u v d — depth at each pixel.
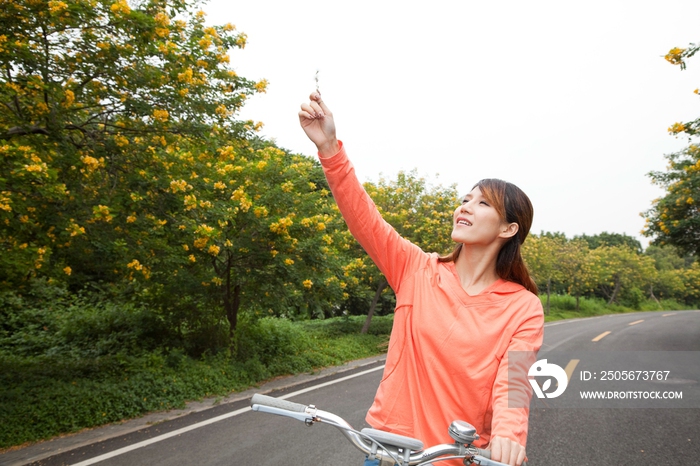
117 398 6.52
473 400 1.45
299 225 9.28
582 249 48.12
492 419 1.36
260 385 8.98
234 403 7.37
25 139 5.59
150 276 7.96
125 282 9.14
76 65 5.86
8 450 5.05
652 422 6.20
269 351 10.85
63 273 6.52
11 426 5.34
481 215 1.63
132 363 7.96
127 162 6.71
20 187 5.31
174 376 7.78
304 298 10.65
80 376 7.35
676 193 14.11
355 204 1.63
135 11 5.55
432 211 17.48
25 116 5.58
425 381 1.52
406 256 1.71
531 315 1.53
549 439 5.50
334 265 10.58
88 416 5.98
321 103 1.60
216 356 9.35
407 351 1.59
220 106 7.08
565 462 4.78
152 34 5.82
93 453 4.93
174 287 9.05
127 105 6.24
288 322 16.17
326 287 10.76
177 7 6.73
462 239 1.64
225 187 8.12
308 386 8.82
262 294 9.91
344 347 13.56
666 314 41.00
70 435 5.62
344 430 1.39
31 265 5.61
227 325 10.53
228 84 7.56
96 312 11.27
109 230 6.55
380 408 1.58
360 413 6.61
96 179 6.40
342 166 1.61
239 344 10.20
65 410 5.90
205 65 6.95
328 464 4.57
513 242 1.67
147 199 6.73
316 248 9.69
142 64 6.17
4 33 5.25
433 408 1.49
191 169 7.50
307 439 5.38
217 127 7.31
